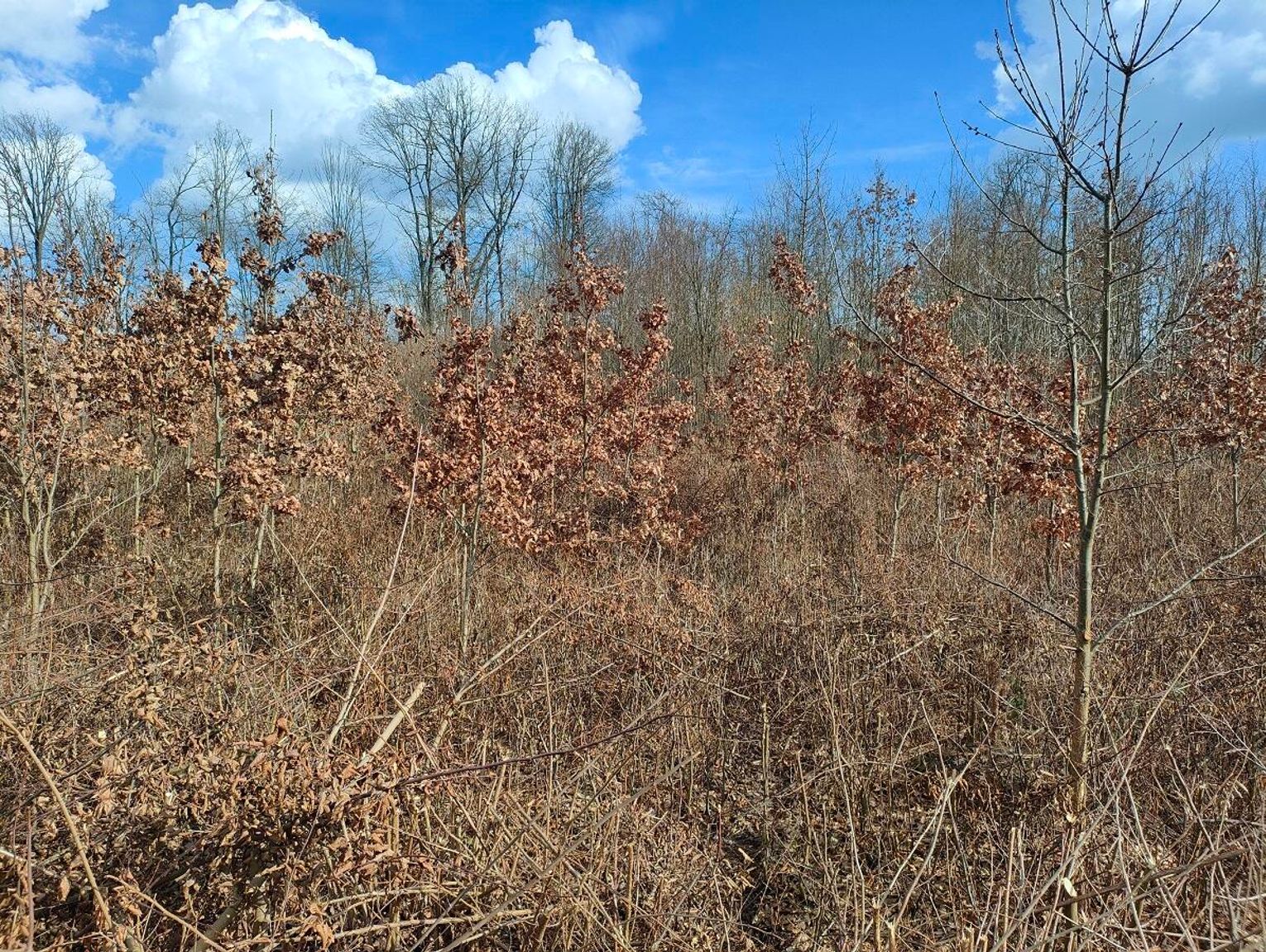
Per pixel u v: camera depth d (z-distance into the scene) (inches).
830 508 437.4
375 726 147.8
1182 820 142.0
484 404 255.6
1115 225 134.8
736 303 840.3
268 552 307.6
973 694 197.0
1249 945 90.7
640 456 393.1
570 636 219.3
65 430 247.1
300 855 95.5
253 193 288.0
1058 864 131.5
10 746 117.2
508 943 118.6
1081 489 142.5
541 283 930.7
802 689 199.2
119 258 300.0
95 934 85.6
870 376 363.6
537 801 141.8
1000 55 132.6
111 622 188.1
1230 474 394.6
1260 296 292.7
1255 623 211.3
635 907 121.0
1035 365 318.0
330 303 328.8
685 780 177.6
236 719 125.5
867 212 517.7
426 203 1208.8
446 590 252.4
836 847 161.2
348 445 448.1
